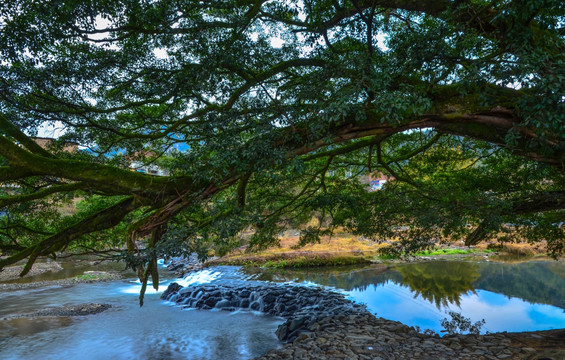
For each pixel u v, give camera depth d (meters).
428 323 12.04
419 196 9.39
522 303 14.45
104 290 18.98
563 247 10.91
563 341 8.25
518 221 9.45
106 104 7.96
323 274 21.83
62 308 15.28
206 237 5.74
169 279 22.14
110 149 9.24
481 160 10.98
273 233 11.34
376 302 14.96
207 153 6.02
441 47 5.09
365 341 9.41
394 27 8.46
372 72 4.84
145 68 6.81
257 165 5.22
